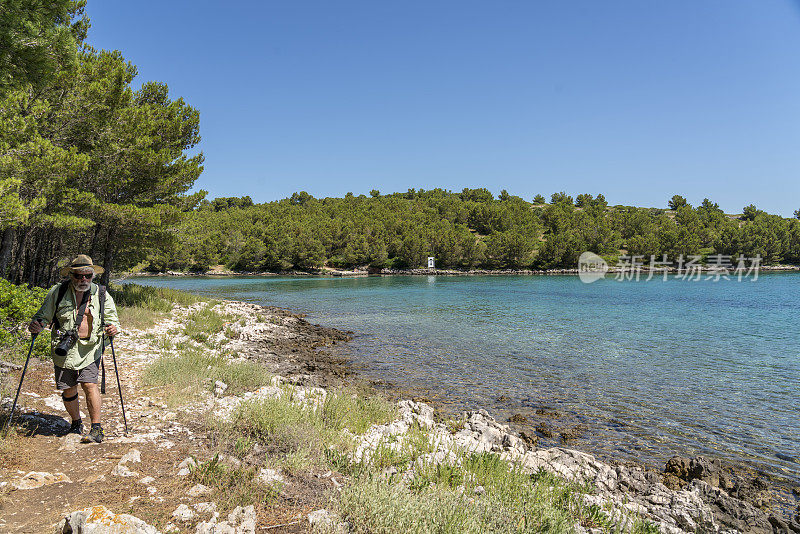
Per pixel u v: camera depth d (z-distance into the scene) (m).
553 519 4.70
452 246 124.38
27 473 4.29
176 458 5.18
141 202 21.69
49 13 8.11
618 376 15.29
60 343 5.12
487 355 18.58
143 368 10.27
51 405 6.61
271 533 3.87
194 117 24.66
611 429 10.52
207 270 115.75
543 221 162.25
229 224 138.25
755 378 15.09
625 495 6.54
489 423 10.20
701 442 9.82
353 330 25.42
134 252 28.00
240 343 18.98
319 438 6.50
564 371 15.94
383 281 82.50
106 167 18.28
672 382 14.57
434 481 5.50
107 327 5.50
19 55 8.00
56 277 23.42
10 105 13.01
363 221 138.88
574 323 27.94
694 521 6.00
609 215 171.62
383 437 7.23
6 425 5.19
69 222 14.67
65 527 3.42
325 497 4.67
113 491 4.19
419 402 11.64
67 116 15.81
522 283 73.12
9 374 7.61
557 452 8.30
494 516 4.52
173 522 3.76
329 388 12.41
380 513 4.26
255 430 6.51
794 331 25.05
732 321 29.05
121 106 18.50
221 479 4.68
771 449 9.48
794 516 6.84
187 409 7.39
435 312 33.88
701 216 165.62
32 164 13.02
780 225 139.12
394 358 18.00
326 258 125.69
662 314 32.59
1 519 3.48
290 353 18.38
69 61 8.73
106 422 6.32
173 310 23.64
